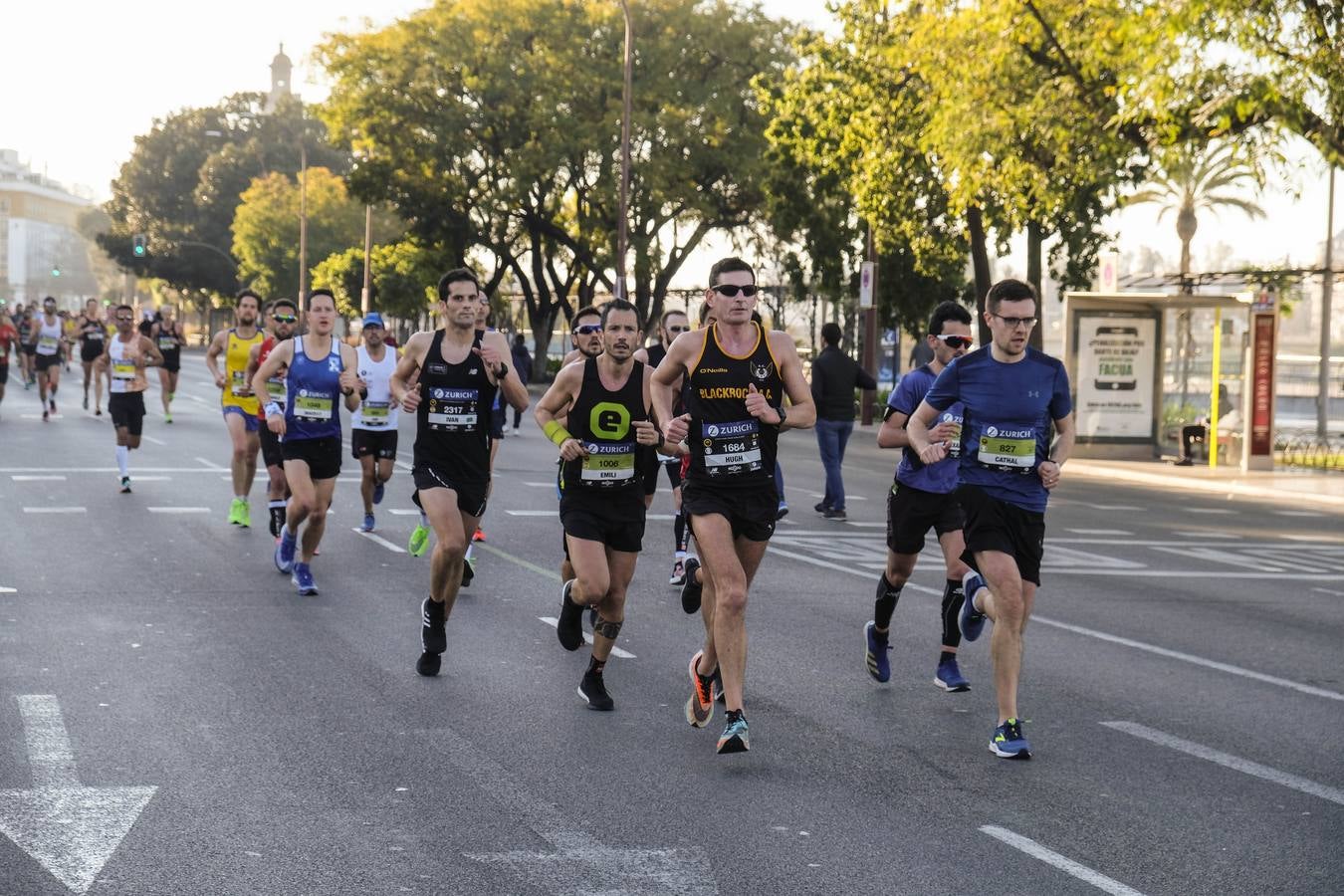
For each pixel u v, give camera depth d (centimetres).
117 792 551
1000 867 489
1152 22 1852
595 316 991
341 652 819
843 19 3041
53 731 638
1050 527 1609
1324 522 1773
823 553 1312
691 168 4772
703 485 641
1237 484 2238
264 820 521
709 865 484
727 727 612
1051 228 3206
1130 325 2716
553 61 4859
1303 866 497
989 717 707
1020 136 2228
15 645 816
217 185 10031
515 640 868
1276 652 898
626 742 643
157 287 11981
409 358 782
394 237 8362
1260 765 630
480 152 5128
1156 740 670
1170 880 480
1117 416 2725
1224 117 1809
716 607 619
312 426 1009
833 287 4069
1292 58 1822
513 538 1337
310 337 1012
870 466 2392
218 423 2677
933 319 782
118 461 1603
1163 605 1074
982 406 656
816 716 700
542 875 471
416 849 493
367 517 1348
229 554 1181
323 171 8656
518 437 2703
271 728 650
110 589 1002
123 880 459
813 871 480
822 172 3534
